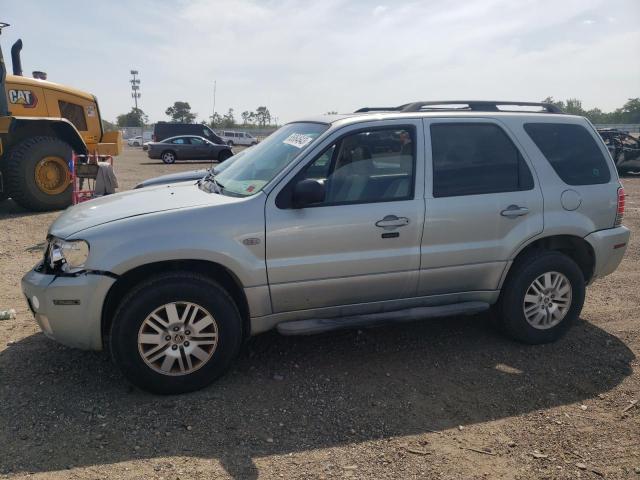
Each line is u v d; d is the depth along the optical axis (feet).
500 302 14.65
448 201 13.35
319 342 14.67
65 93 38.19
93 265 11.14
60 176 34.58
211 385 12.26
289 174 12.35
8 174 32.65
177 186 15.16
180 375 11.72
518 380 12.83
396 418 11.09
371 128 13.14
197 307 11.65
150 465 9.38
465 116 14.05
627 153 61.31
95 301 11.19
